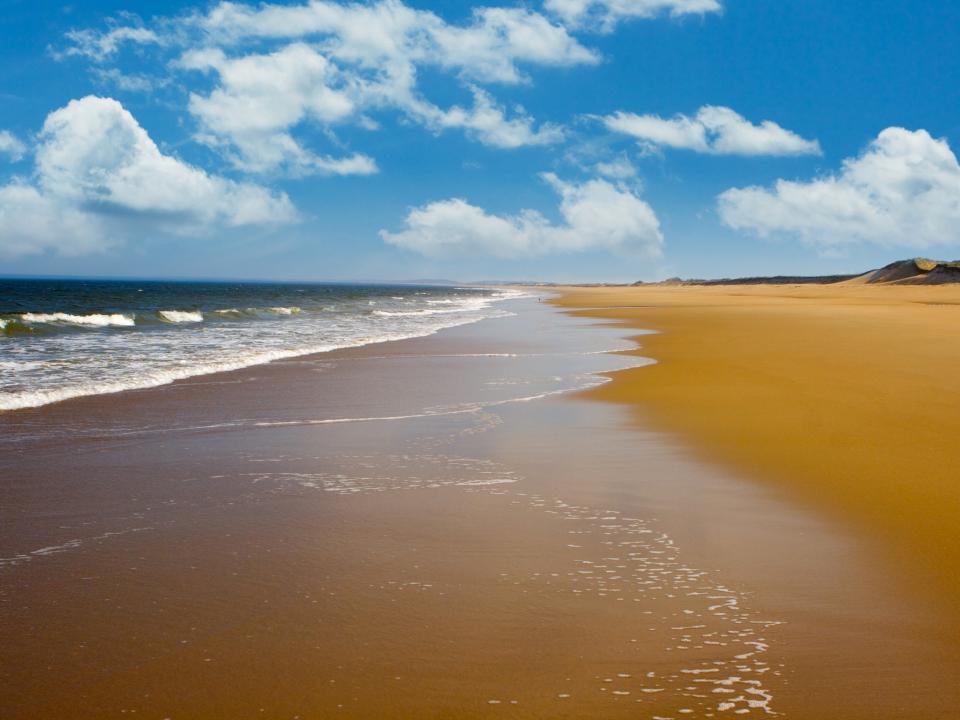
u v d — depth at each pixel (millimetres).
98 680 3732
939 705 3559
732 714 3475
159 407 11898
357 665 3900
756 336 26484
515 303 78562
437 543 5797
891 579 5078
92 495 7078
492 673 3830
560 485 7527
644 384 14891
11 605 4605
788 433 9867
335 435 9984
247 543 5770
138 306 56750
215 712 3459
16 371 15570
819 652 4070
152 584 4949
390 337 27859
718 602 4711
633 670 3875
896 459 8352
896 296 86188
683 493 7211
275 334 28359
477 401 12914
